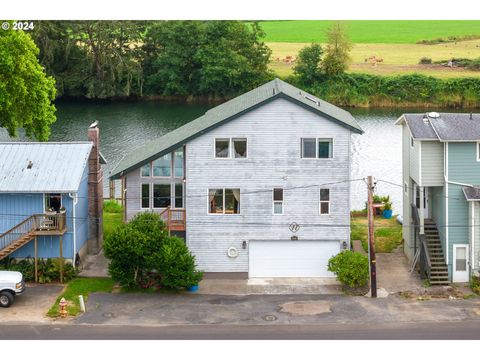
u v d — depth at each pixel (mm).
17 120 57531
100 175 47312
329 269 41625
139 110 111688
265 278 43156
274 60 126312
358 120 102000
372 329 35562
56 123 97000
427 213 44812
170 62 118250
